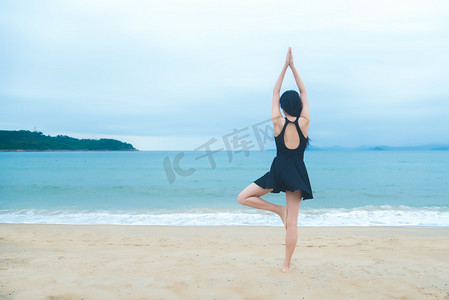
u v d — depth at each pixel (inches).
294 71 116.7
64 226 315.9
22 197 589.0
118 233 277.3
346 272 126.8
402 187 729.0
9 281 113.2
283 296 100.0
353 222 350.3
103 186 757.3
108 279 116.1
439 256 162.2
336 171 1218.0
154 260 147.3
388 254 169.0
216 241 239.3
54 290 104.4
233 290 105.3
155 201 541.3
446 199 551.5
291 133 110.0
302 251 181.9
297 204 115.4
